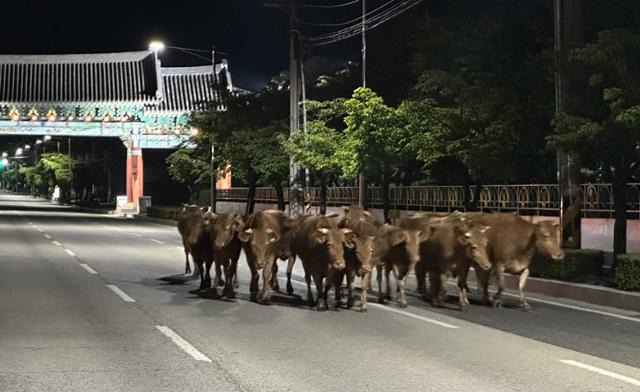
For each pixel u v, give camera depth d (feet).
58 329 36.81
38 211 220.43
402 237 44.88
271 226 46.57
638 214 71.20
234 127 131.75
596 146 51.85
